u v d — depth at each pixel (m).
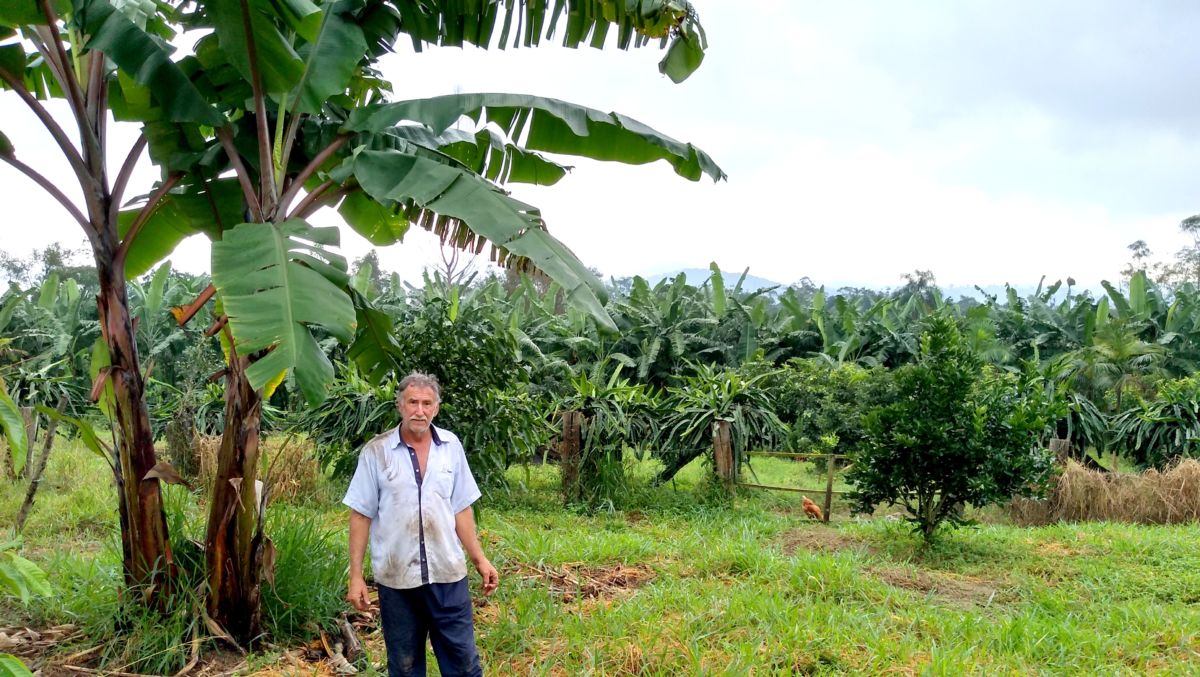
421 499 3.64
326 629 4.92
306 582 5.03
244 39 4.19
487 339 8.09
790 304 20.75
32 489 7.18
